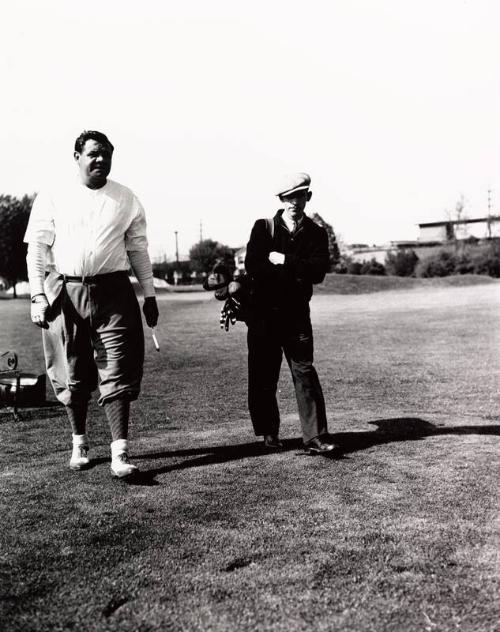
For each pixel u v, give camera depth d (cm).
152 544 274
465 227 6919
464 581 241
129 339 378
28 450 447
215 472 375
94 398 714
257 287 420
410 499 328
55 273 381
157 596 231
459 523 296
